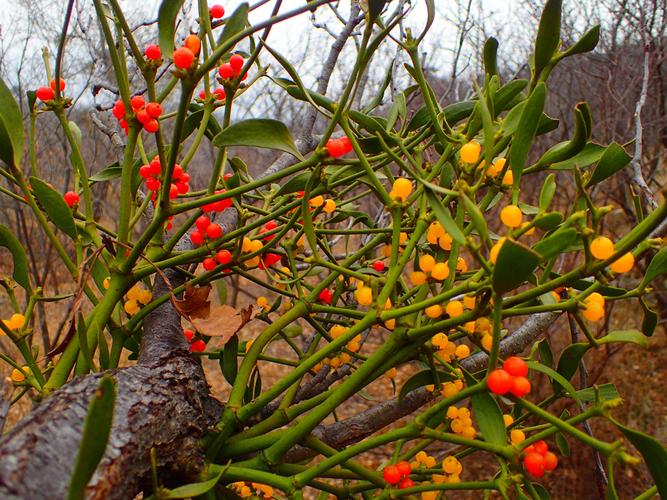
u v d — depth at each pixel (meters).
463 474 1.11
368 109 0.34
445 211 0.18
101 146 1.40
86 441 0.13
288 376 0.24
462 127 0.30
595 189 1.16
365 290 0.23
